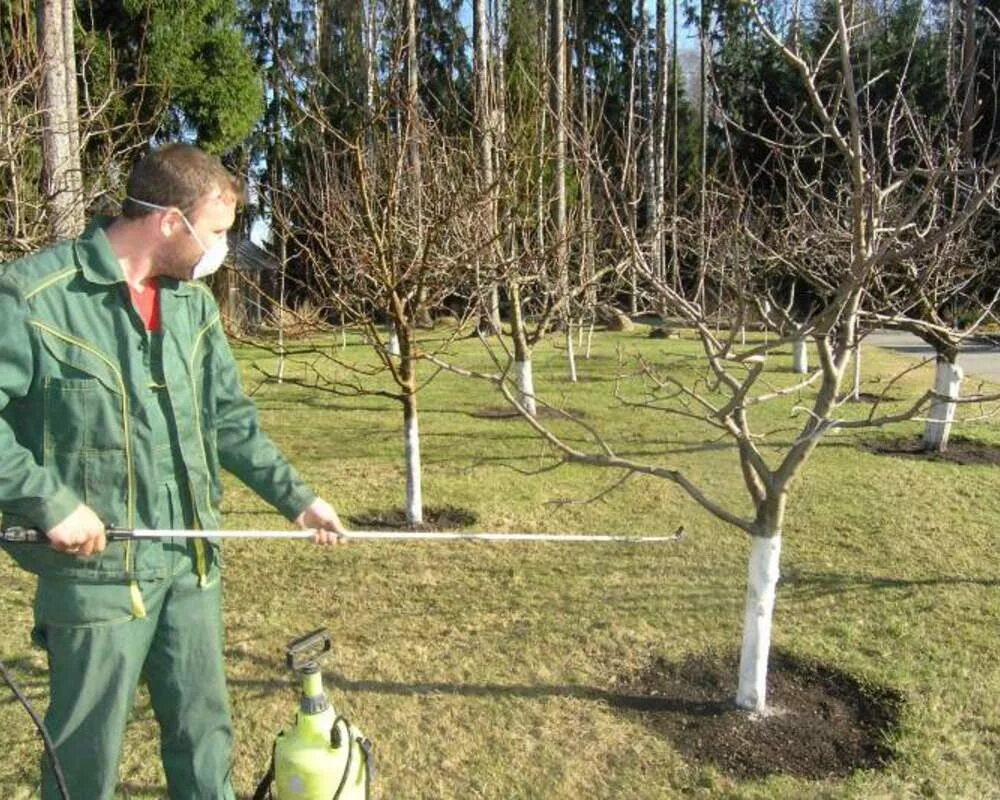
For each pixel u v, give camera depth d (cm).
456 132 695
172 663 238
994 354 1644
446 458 798
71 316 208
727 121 392
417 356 502
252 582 482
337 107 717
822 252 643
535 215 820
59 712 220
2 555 516
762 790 296
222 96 1806
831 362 313
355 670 382
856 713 351
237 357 1503
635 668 386
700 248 448
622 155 444
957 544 550
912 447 824
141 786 300
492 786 302
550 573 499
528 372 907
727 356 307
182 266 222
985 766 312
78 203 584
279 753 234
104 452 213
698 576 496
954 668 383
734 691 365
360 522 607
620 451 820
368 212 532
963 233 686
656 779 304
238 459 254
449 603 457
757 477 380
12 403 211
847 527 582
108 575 216
